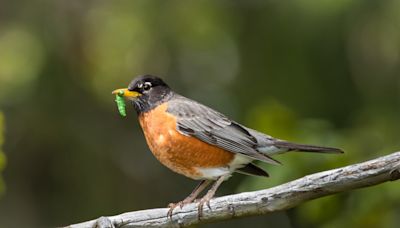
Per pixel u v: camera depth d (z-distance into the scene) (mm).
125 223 7633
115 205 13453
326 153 9766
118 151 13742
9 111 12820
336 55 12477
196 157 8859
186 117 8930
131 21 12781
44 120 13023
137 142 14000
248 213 7453
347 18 12016
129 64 13039
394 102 12562
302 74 12633
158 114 9047
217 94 14156
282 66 12695
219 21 12875
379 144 11195
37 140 13172
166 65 13602
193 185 14172
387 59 12648
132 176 13750
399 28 12203
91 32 12977
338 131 11398
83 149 13359
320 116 12703
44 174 13367
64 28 12992
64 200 13344
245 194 7461
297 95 12680
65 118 13188
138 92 9273
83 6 13164
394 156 6766
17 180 13297
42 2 13102
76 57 12961
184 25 12805
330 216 9953
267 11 12742
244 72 13125
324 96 12695
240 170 9164
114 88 13047
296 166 9883
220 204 7547
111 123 13789
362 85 12719
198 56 14031
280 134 10203
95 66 12961
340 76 12656
